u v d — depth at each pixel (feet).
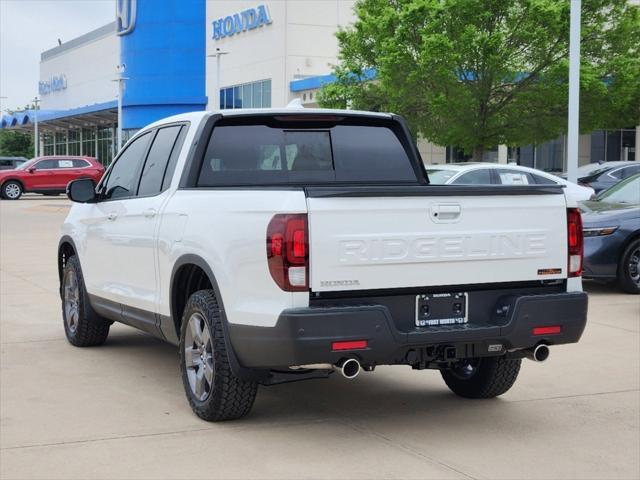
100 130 254.88
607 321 31.94
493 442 17.97
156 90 197.16
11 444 17.53
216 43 189.16
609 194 42.50
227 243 17.60
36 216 94.07
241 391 18.37
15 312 33.73
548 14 85.20
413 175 22.31
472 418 19.71
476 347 17.71
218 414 18.71
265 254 16.65
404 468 16.31
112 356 25.89
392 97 93.04
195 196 19.39
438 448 17.52
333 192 16.61
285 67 164.55
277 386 22.56
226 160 20.58
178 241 19.49
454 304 17.80
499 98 93.04
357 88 101.71
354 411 20.18
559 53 89.35
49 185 135.74
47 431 18.40
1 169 147.64
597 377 23.63
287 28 164.14
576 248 18.92
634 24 88.48
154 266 20.93
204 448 17.33
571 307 18.37
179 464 16.40
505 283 18.28
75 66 301.43
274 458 16.78
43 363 24.88
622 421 19.58
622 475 16.17
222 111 20.71
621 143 140.56
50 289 40.19
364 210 16.85
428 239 17.35
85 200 24.50
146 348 27.09
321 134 21.53
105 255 24.12
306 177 21.13
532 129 92.48
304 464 16.46
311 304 16.60
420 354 17.33
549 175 50.62
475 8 86.74
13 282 42.65
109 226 23.79
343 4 167.73
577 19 60.18
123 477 15.70
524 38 86.69
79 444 17.56
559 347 27.40
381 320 16.65
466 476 15.94
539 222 18.48
